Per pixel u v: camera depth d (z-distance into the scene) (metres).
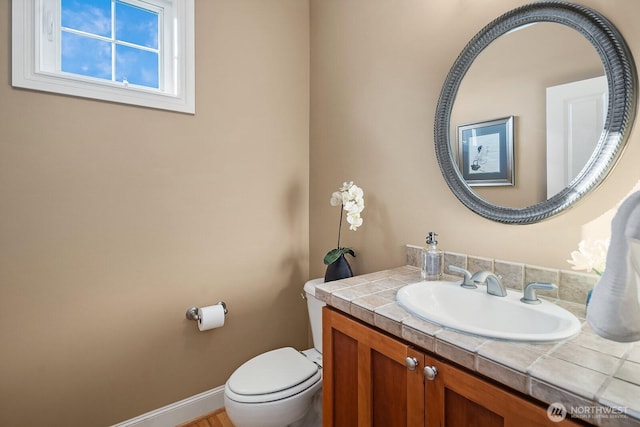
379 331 0.98
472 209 1.23
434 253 1.27
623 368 0.64
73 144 1.43
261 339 2.01
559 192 1.01
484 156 1.21
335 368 1.15
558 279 1.03
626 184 0.90
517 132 1.12
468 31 1.29
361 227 1.79
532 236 1.10
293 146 2.12
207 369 1.81
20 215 1.33
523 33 1.11
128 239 1.57
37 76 1.34
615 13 0.92
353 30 1.82
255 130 1.95
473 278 1.09
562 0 1.02
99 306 1.50
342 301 1.09
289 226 2.11
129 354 1.58
